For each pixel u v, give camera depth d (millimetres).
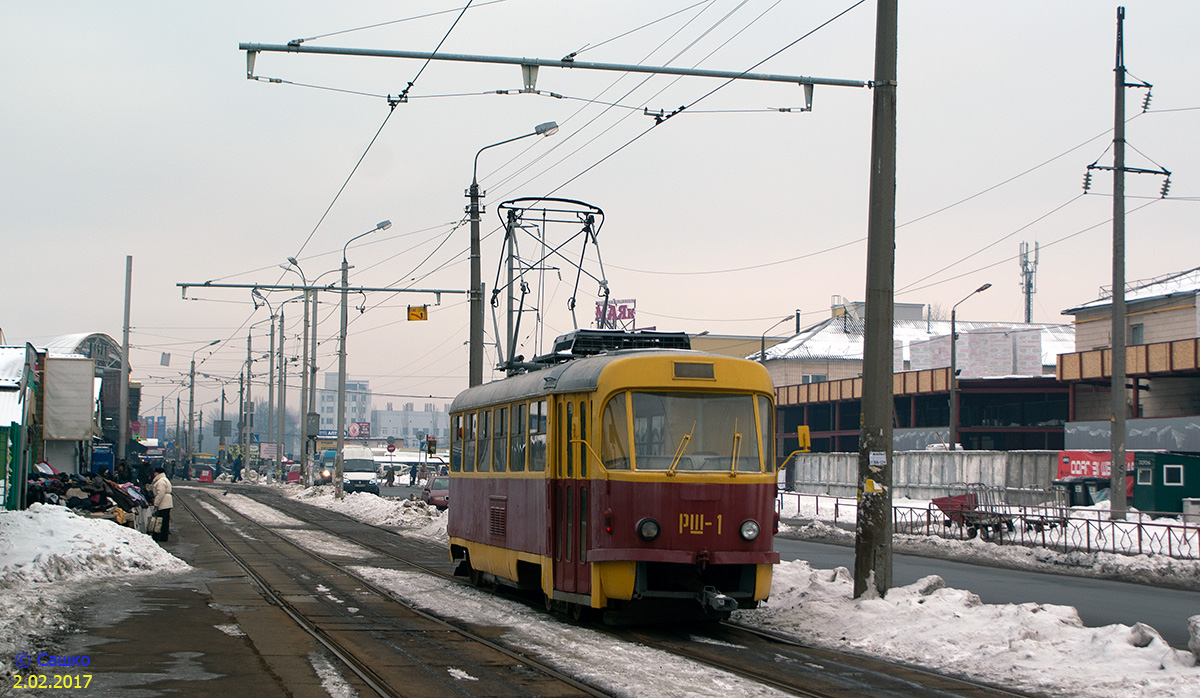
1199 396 47562
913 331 81938
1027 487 41969
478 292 25766
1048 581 19453
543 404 13820
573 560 12664
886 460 13352
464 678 9141
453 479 18438
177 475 91062
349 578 17750
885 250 13469
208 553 22422
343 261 43906
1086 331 54875
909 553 26344
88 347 72938
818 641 11781
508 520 14992
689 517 11953
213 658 9812
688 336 15406
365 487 62000
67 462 40062
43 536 18266
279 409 74250
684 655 10500
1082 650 10031
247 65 14133
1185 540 22984
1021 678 9484
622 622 12484
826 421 73938
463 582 17625
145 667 9281
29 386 32875
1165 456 34188
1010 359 59344
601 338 14977
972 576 20156
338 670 9352
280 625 12031
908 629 11523
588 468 12406
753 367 12750
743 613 13719
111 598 14148
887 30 13570
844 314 83625
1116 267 28703
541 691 8633
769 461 12539
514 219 20047
